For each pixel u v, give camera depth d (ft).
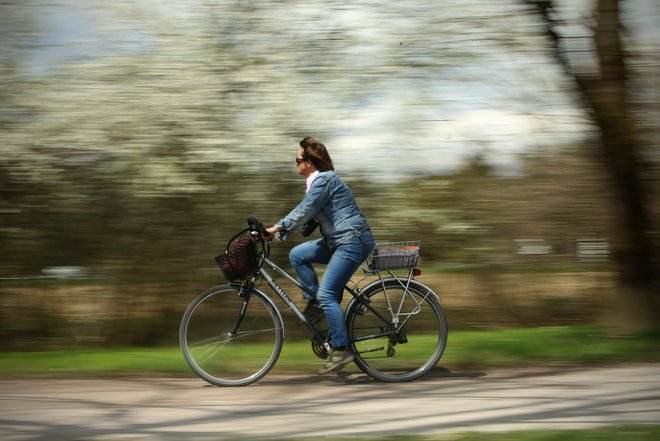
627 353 18.93
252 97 24.22
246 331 17.19
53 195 23.43
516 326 24.73
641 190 22.84
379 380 17.06
